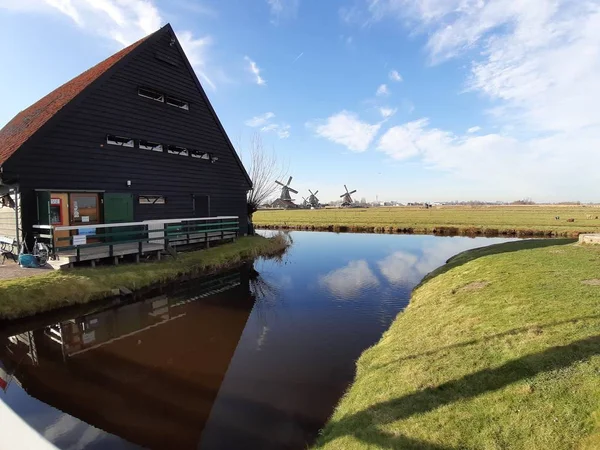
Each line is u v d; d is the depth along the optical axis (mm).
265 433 4191
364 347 6734
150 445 3967
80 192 12000
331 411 4613
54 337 7508
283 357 6355
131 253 11391
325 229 34094
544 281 6703
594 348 3660
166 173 15492
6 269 9484
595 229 25891
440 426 3189
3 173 9961
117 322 8523
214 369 5918
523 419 2986
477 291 6996
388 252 19359
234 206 20156
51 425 4258
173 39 15664
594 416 2781
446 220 37094
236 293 11242
